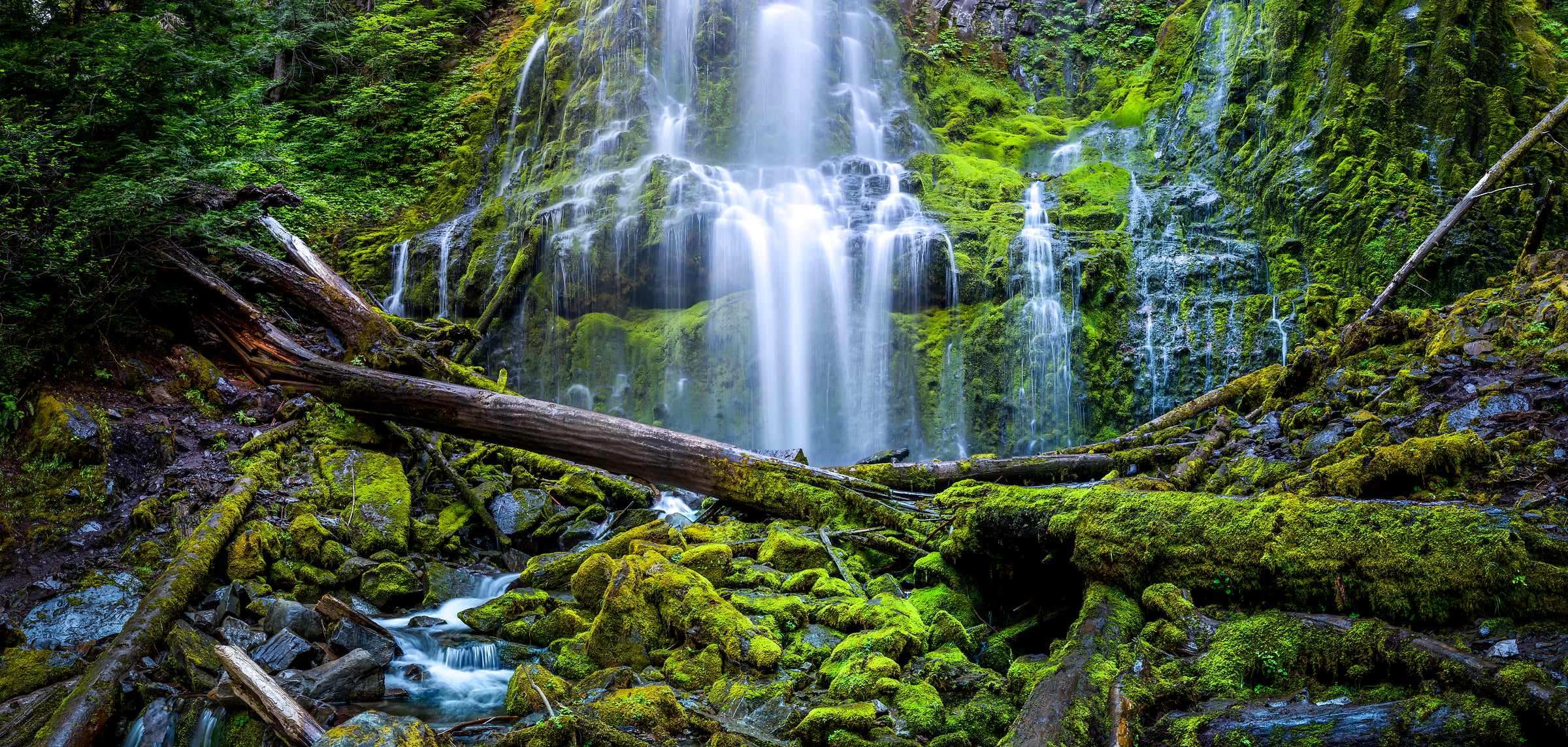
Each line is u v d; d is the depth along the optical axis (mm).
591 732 3611
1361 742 2715
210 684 4402
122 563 5582
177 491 6273
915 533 5633
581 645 4785
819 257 11406
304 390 7828
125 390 7277
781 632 4621
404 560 6301
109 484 6168
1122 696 3066
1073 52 15992
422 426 7500
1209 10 13102
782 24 14234
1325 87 11102
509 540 6918
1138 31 15789
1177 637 3572
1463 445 4188
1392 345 6211
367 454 7270
